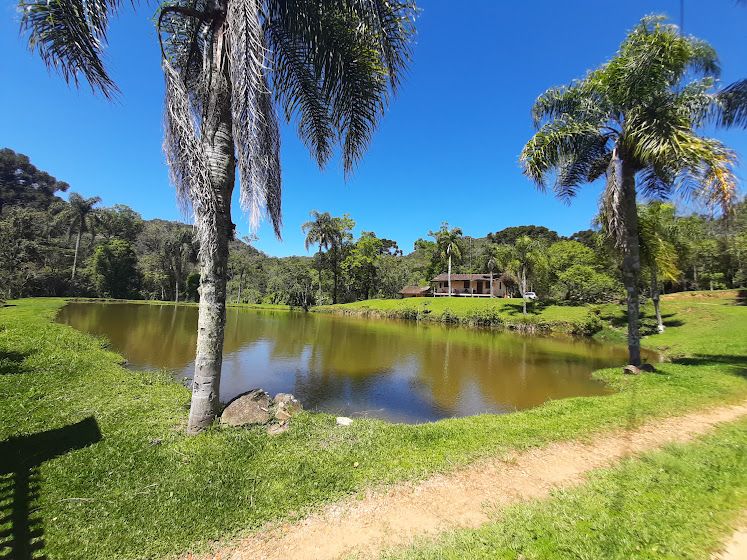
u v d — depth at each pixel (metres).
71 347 10.92
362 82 5.42
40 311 22.05
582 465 4.22
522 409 8.35
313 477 3.93
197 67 5.95
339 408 8.34
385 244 81.88
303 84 5.93
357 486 3.78
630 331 10.00
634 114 8.53
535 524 2.99
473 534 2.93
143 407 6.04
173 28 5.62
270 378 10.84
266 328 24.48
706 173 7.46
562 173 11.29
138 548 2.82
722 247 27.86
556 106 10.22
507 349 17.59
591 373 11.77
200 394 5.07
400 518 3.25
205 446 4.57
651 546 2.62
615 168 9.47
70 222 47.75
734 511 3.05
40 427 4.99
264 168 5.37
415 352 16.39
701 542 2.66
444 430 5.41
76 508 3.25
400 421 7.52
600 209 10.61
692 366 9.93
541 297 34.34
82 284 46.75
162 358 12.26
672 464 4.02
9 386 6.72
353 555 2.78
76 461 4.08
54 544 2.80
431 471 4.10
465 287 52.78
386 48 4.62
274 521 3.21
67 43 3.53
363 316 39.38
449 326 29.84
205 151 5.08
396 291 58.06
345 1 4.69
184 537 2.97
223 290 5.32
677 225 18.55
